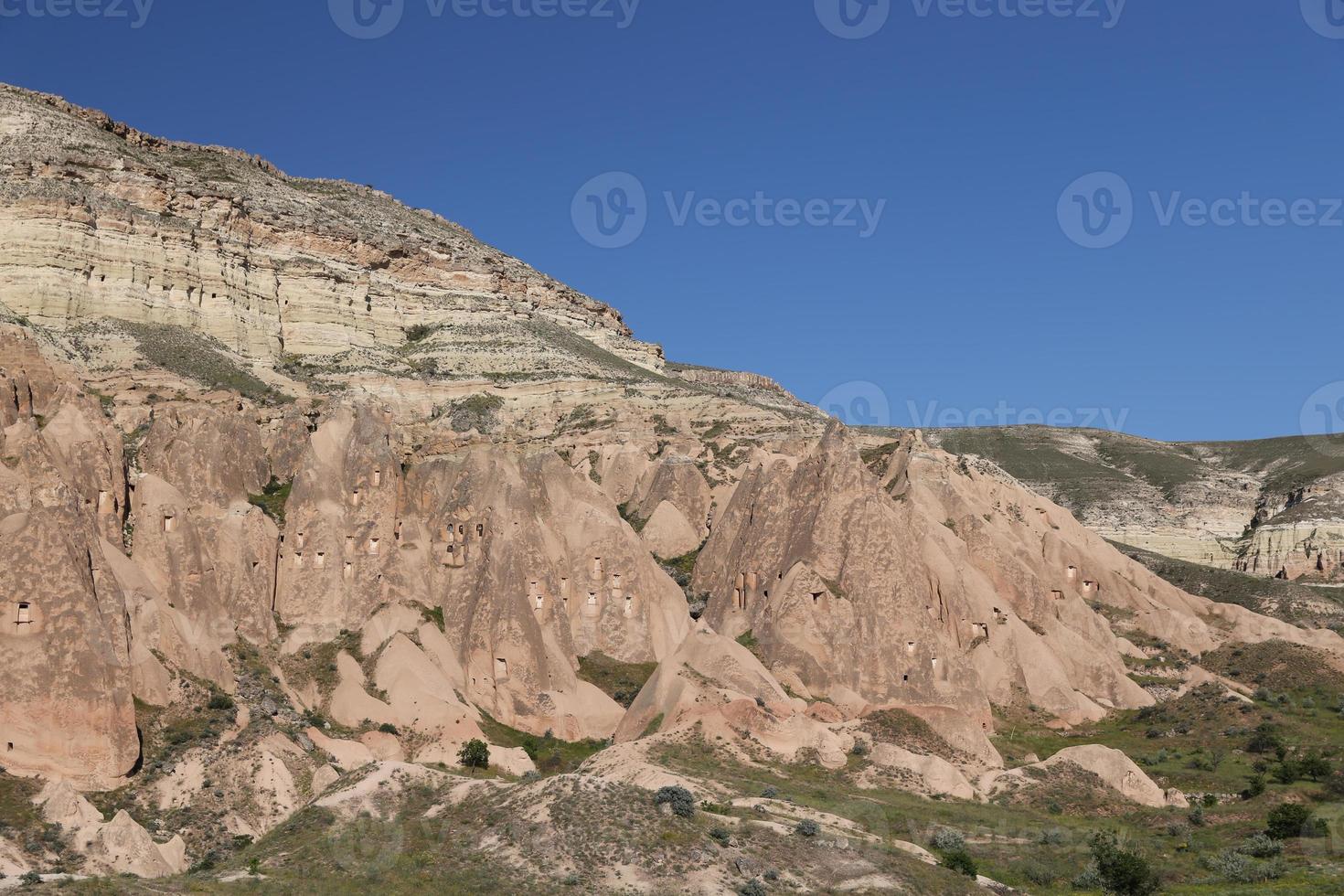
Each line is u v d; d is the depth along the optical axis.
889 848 80.06
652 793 81.12
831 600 114.25
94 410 111.81
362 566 112.56
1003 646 123.50
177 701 93.06
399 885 72.06
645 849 74.81
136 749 87.69
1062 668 124.62
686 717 100.38
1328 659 133.00
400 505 118.62
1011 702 120.00
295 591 110.50
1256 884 82.56
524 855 74.75
